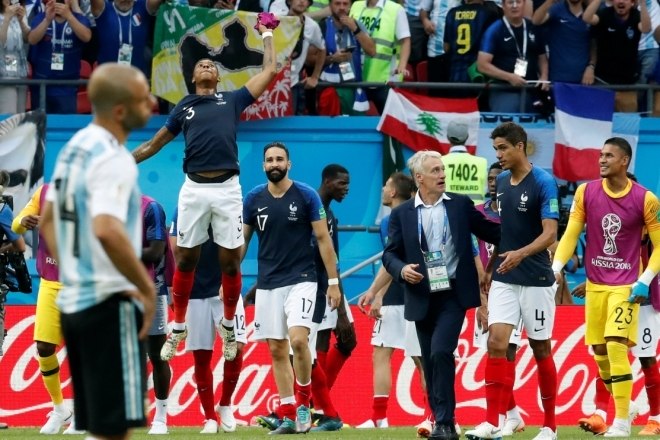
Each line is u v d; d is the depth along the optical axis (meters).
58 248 17.98
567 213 51.97
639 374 44.88
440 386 30.86
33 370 43.62
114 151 17.72
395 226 31.92
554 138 55.81
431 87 55.59
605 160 35.38
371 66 56.28
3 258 40.94
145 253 36.84
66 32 54.75
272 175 36.78
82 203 17.67
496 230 31.64
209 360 39.53
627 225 35.47
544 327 33.44
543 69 56.50
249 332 44.28
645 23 56.81
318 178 55.25
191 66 53.59
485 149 55.81
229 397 40.09
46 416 43.56
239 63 53.62
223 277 35.59
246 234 37.53
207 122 33.69
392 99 55.09
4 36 53.72
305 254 37.06
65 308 17.88
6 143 53.44
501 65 55.78
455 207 31.52
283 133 55.03
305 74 56.22
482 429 32.06
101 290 17.78
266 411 44.22
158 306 38.34
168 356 36.47
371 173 55.41
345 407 44.34
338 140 55.28
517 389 44.59
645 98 57.50
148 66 55.31
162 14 53.50
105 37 54.72
